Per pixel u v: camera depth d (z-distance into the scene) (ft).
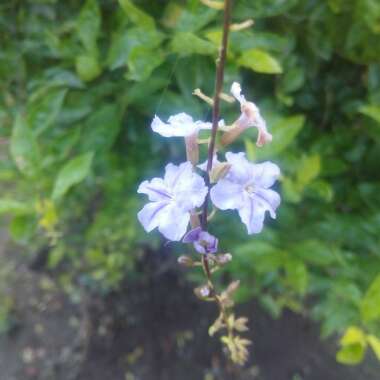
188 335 0.83
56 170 0.53
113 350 0.84
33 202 0.51
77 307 0.88
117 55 0.43
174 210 0.29
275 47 0.44
